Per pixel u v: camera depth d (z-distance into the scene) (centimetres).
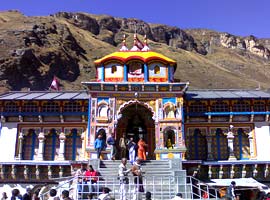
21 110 2822
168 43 15912
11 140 2794
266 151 2725
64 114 2809
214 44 18738
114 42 13162
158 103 2644
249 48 19962
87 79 8469
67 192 1365
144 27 15150
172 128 2597
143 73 2717
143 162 2339
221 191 2414
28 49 7294
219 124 2803
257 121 2792
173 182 2078
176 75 9869
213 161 2603
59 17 12744
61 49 8538
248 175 2633
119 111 2634
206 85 9519
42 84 7212
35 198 1655
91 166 2066
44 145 2816
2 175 2642
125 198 1819
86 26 13075
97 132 2592
